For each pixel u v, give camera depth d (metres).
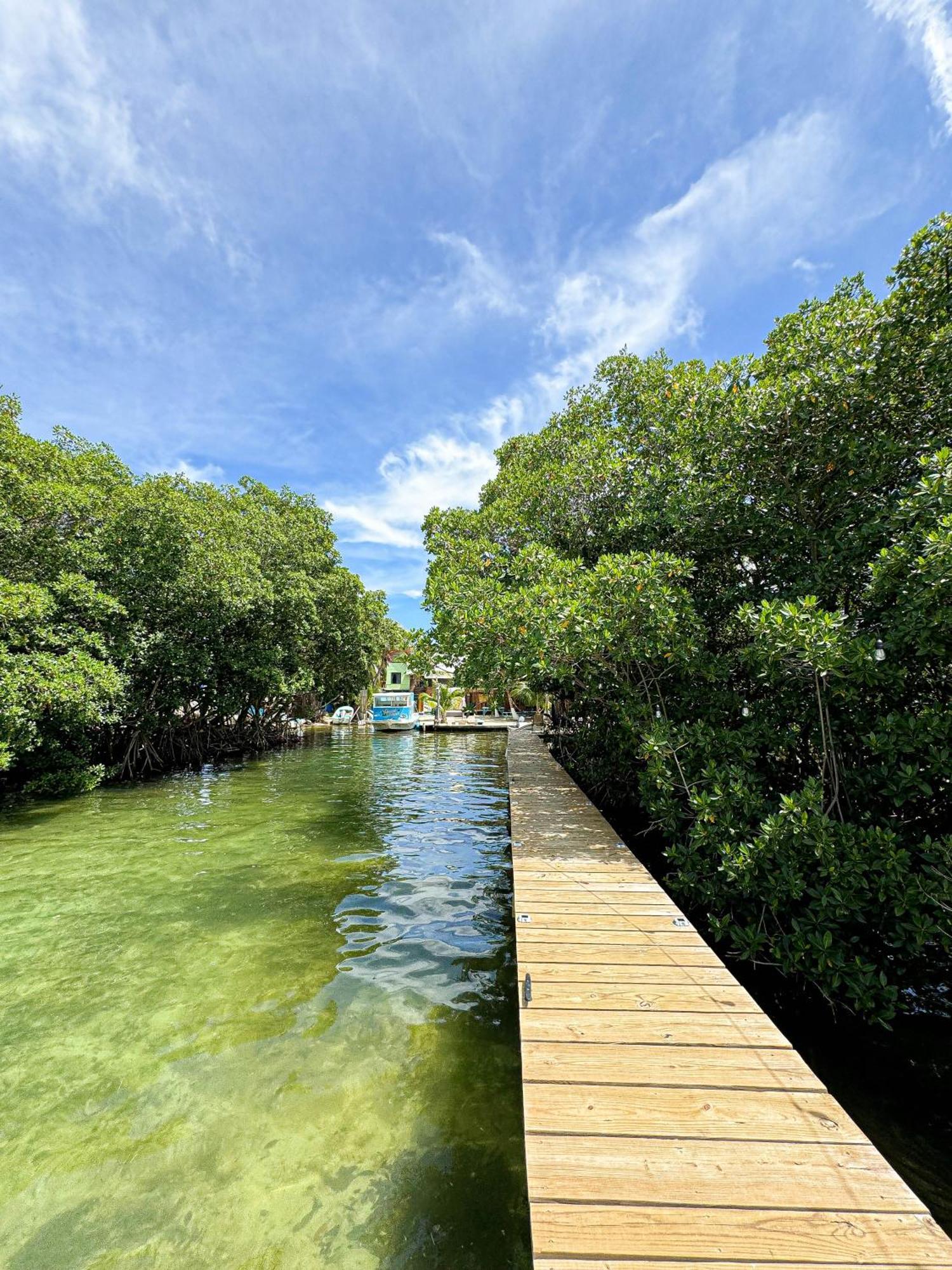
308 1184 2.44
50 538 10.59
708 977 3.04
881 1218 1.66
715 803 4.73
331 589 20.97
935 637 3.88
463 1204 2.35
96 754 13.71
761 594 6.16
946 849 3.62
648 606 5.70
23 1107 2.88
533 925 3.71
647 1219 1.66
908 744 4.05
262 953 4.57
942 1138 2.82
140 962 4.41
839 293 6.46
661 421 8.59
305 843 7.83
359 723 35.28
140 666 12.46
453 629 7.15
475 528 10.97
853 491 5.36
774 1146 1.92
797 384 5.23
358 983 4.11
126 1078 3.10
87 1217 2.28
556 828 6.13
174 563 12.38
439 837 8.20
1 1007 3.78
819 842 3.92
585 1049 2.44
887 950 4.07
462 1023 3.63
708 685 6.40
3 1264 2.10
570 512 9.32
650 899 4.15
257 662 16.08
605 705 8.07
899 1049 3.51
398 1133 2.73
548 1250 1.57
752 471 5.91
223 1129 2.75
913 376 5.00
